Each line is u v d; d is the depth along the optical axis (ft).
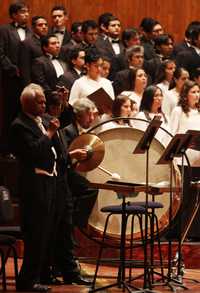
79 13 86.22
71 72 72.59
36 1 84.58
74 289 52.60
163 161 51.49
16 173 69.67
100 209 57.31
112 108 61.11
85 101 55.31
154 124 48.24
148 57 78.79
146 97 63.46
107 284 54.85
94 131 61.57
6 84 73.56
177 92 71.56
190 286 54.70
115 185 50.16
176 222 62.08
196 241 65.05
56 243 54.54
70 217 54.54
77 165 53.57
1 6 82.94
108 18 79.15
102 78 69.46
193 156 63.57
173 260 62.03
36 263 50.90
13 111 73.46
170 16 89.04
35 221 50.70
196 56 80.18
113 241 61.16
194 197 62.90
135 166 59.98
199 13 89.20
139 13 88.02
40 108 50.88
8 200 49.85
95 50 76.95
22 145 50.39
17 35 75.00
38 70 71.67
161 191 51.06
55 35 75.36
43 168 50.72
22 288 51.13
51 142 50.88
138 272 60.85
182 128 65.36
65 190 53.47
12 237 50.67
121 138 59.82
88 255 64.64
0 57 73.15
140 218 54.75
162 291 52.11
